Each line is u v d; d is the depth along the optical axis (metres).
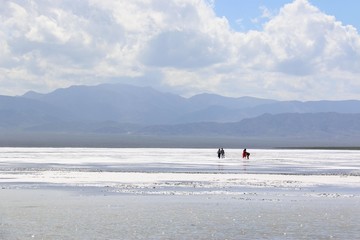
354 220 43.72
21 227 40.34
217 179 76.88
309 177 82.25
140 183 70.50
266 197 57.59
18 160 134.38
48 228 40.03
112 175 83.00
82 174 84.75
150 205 51.41
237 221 43.09
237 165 114.94
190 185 68.50
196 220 43.50
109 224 41.69
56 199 55.00
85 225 41.22
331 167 110.62
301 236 37.69
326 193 61.47
